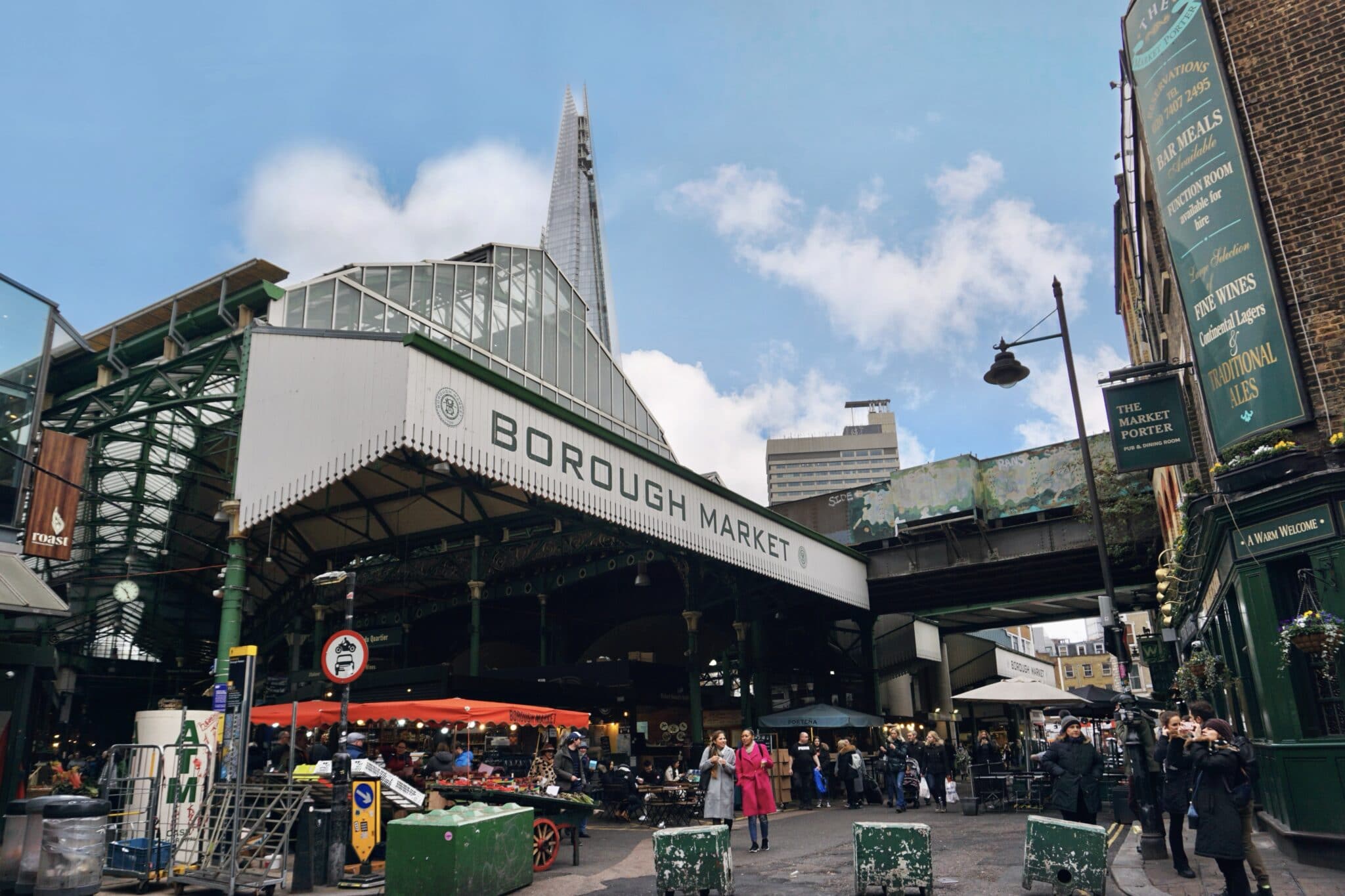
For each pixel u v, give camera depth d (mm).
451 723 16531
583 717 17156
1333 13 11688
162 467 25328
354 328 23594
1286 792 10055
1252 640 10797
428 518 26922
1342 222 11133
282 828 10664
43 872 9414
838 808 21688
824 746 24328
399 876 9047
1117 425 13359
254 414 16266
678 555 26797
